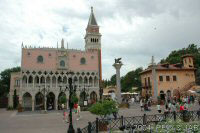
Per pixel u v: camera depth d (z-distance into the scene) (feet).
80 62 246.06
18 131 75.61
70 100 65.05
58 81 233.76
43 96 217.77
